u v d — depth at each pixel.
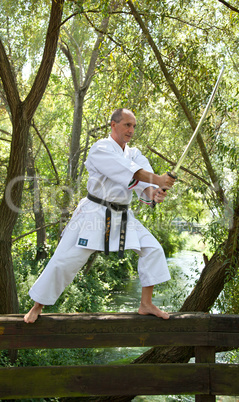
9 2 7.93
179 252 20.73
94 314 2.80
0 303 6.16
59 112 13.28
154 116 7.74
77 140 12.35
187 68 5.01
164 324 2.77
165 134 7.81
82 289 11.91
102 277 14.91
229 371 2.72
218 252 4.43
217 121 5.50
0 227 6.04
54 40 5.42
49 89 13.50
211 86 4.99
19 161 5.82
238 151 4.66
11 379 2.62
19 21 8.73
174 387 2.69
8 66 5.51
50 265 2.67
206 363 2.74
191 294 4.77
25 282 10.22
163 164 7.09
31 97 5.65
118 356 8.95
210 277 4.54
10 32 9.12
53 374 2.65
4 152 11.18
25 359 7.11
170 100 5.73
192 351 4.39
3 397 2.61
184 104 4.86
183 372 2.71
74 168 12.02
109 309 12.25
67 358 7.95
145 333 2.76
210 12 5.73
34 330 2.71
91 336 2.73
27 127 5.78
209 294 4.58
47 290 2.66
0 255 6.05
